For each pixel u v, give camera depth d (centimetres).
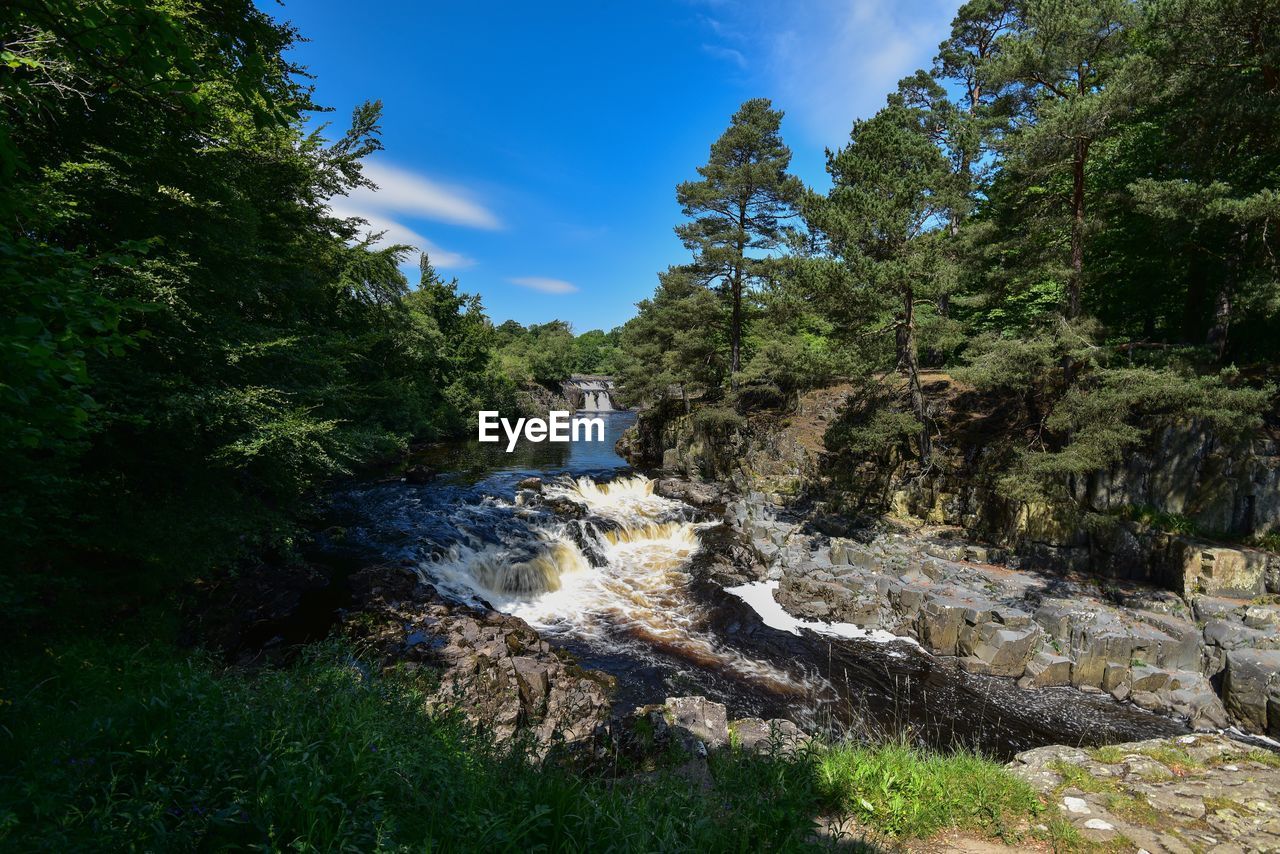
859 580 1622
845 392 2905
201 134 1041
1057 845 476
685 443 3266
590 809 354
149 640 867
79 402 382
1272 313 1338
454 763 403
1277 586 1252
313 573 1440
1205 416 1312
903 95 3186
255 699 432
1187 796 555
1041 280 1758
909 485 2075
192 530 1022
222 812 276
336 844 280
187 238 1049
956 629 1364
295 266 1650
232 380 1168
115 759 331
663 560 1998
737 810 418
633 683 1212
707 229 2975
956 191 1844
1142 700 1157
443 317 4922
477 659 1066
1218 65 1320
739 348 3219
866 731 1065
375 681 536
